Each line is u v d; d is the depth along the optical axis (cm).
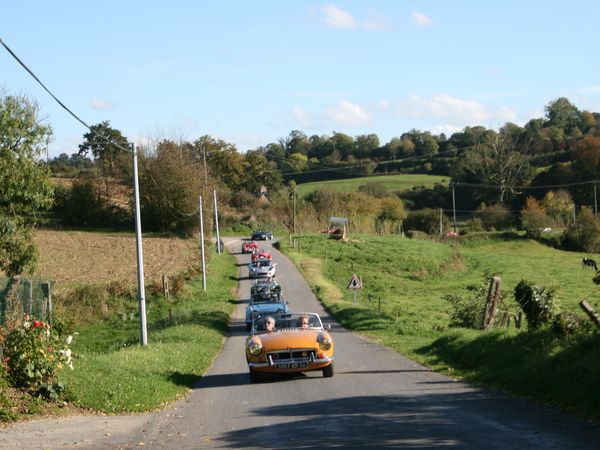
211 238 9275
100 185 10069
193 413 1309
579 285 5575
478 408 1165
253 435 1044
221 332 3309
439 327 2983
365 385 1552
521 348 1592
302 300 4891
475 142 13775
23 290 1856
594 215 9894
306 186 15300
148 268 5912
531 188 12275
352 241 8919
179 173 9206
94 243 7656
